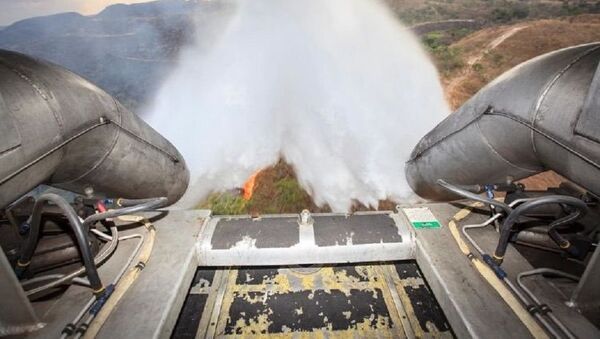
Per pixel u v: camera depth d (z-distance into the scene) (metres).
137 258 2.19
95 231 2.21
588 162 1.58
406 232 2.47
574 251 2.04
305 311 2.28
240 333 2.13
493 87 2.46
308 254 2.37
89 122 2.20
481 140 2.49
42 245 2.06
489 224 2.49
